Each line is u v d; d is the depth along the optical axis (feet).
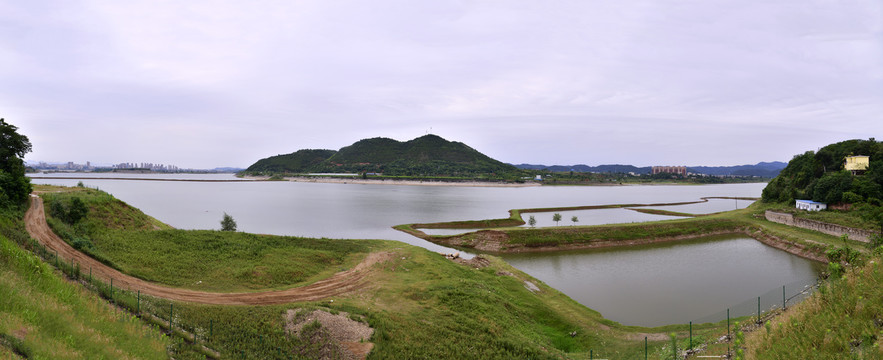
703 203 650.43
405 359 90.74
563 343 122.62
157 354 69.87
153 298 109.50
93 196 206.39
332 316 103.24
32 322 57.57
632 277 207.72
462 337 107.65
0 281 64.23
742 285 191.62
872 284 46.11
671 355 94.58
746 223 347.77
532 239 285.43
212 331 91.86
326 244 206.28
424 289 146.92
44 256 119.44
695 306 162.71
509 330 120.16
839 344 41.68
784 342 48.47
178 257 158.71
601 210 538.47
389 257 192.34
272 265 164.45
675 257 255.29
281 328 96.78
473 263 211.82
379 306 128.67
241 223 382.42
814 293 55.42
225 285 139.64
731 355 77.66
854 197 318.86
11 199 165.17
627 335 124.06
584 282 198.29
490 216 455.22
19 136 196.34
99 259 137.59
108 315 77.10
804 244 264.31
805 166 419.33
